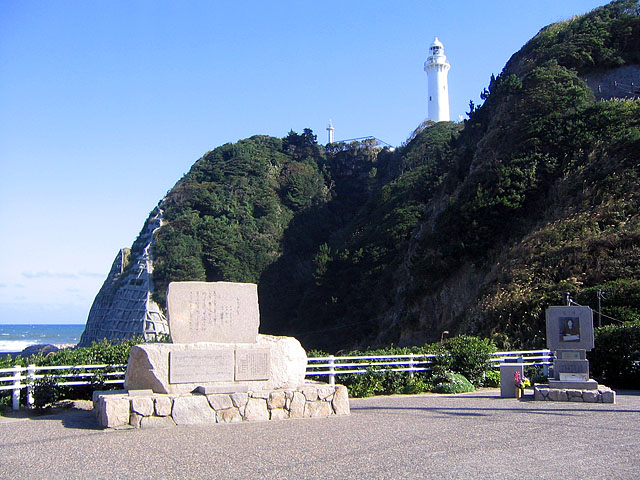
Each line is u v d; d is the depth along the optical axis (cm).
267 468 724
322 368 1599
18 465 737
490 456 796
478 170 4781
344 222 8869
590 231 3362
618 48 5544
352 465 742
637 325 1817
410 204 6181
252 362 1123
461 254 4288
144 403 990
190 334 1097
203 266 7581
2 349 10138
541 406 1320
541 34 6456
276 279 7562
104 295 8175
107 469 717
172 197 8800
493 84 6147
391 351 1834
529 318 2930
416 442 887
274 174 9344
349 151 9938
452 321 4028
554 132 4462
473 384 1759
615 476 698
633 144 3841
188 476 686
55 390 1215
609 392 1371
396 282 5272
